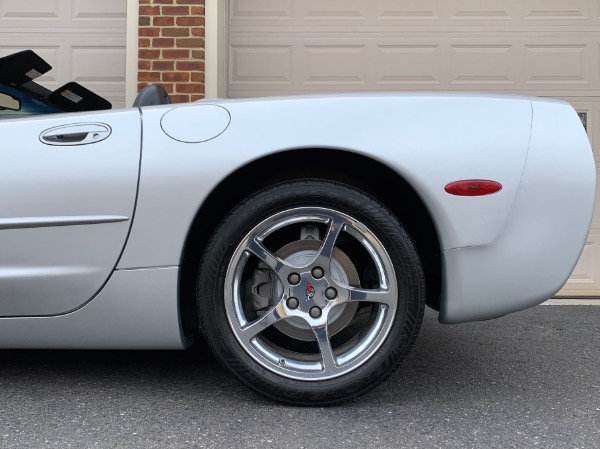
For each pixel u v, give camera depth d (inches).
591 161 67.5
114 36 166.9
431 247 71.5
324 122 67.6
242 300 71.3
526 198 65.9
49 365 88.2
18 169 67.6
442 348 101.8
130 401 73.1
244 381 68.2
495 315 67.8
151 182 66.9
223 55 160.2
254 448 59.6
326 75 167.5
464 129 67.1
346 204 67.2
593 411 71.0
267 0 166.9
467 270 66.4
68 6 167.0
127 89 152.8
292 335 70.4
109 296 68.1
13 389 77.5
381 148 66.2
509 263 66.1
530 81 165.3
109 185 66.9
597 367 90.5
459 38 165.8
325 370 68.0
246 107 69.6
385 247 67.3
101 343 70.1
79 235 67.3
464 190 65.7
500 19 165.3
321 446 60.1
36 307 68.5
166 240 67.0
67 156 67.9
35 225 66.9
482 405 72.7
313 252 70.2
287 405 70.6
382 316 68.1
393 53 166.6
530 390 78.8
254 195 68.4
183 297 70.3
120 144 68.1
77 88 87.0
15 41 167.5
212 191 66.9
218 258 67.7
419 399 74.5
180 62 152.3
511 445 61.0
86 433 63.5
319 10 167.2
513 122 67.6
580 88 164.9
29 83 88.9
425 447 60.2
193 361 90.2
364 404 72.2
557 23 164.9
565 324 123.4
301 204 67.7
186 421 66.6
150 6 152.0
